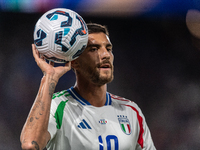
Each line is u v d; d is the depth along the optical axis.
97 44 5.69
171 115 24.16
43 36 4.87
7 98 23.86
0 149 22.05
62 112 5.62
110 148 5.61
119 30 26.56
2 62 24.92
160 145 22.73
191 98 24.61
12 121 23.19
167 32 26.45
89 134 5.59
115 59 26.27
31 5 24.41
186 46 26.08
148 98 25.19
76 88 6.21
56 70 5.11
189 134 23.03
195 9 25.52
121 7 25.66
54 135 5.35
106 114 6.00
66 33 4.82
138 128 6.28
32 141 4.35
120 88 25.61
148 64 26.14
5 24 25.34
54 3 23.84
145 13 26.22
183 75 25.52
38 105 4.66
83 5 24.28
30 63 25.22
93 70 5.70
